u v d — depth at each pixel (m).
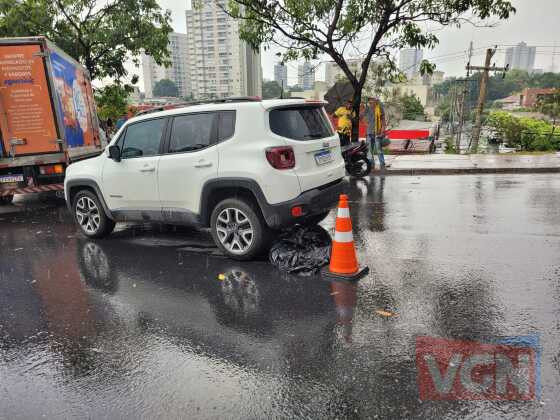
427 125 56.09
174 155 5.67
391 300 4.20
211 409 2.75
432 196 9.19
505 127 37.53
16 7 14.56
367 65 12.58
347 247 4.76
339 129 11.80
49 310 4.31
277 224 4.98
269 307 4.16
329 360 3.23
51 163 8.91
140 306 4.31
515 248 5.62
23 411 2.82
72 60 10.18
